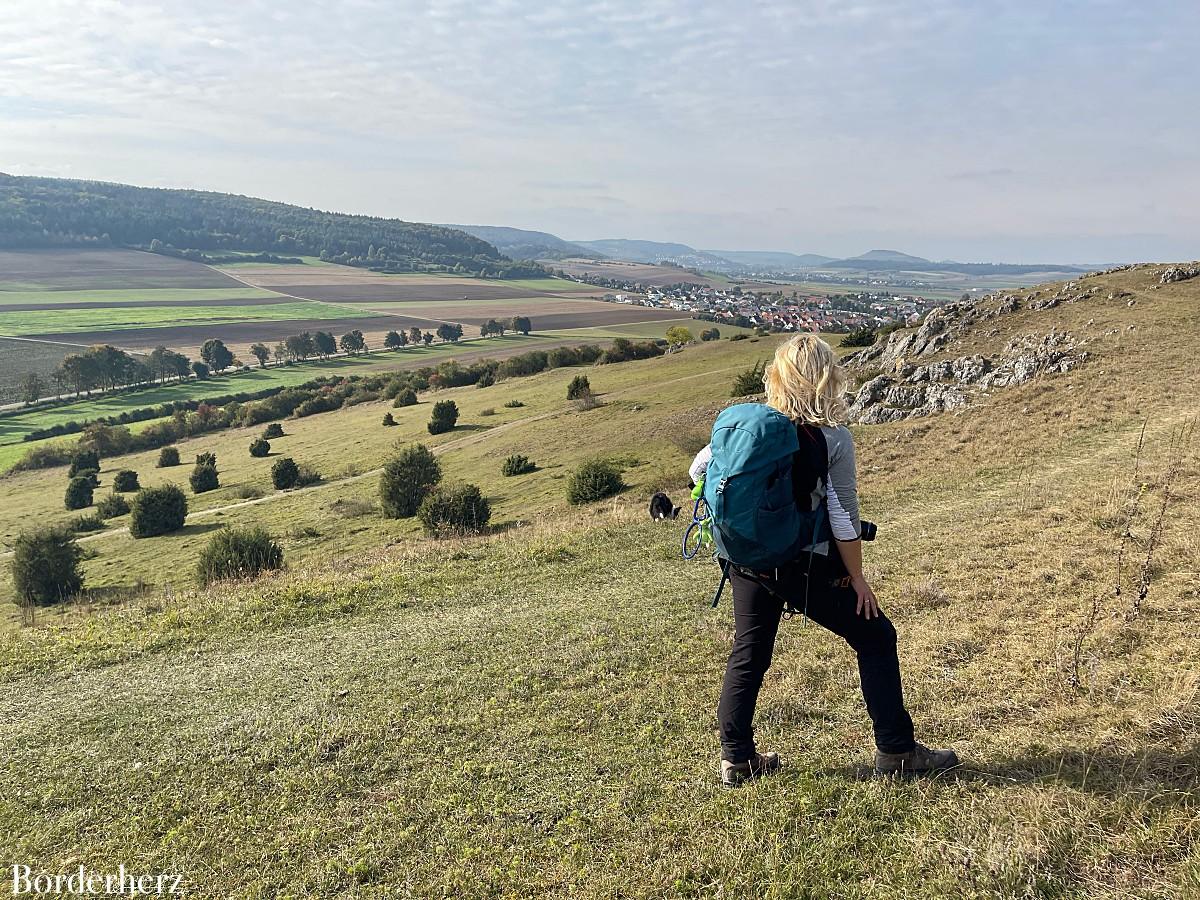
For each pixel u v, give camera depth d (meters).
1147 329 26.08
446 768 4.10
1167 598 4.89
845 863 2.69
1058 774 2.95
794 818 3.02
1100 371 22.61
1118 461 11.95
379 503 41.84
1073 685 3.81
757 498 2.70
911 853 2.67
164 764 4.51
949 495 12.63
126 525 50.59
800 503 2.79
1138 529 7.05
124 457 79.50
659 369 68.94
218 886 3.21
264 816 3.78
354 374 128.88
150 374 124.62
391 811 3.69
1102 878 2.36
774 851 2.81
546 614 7.31
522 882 2.96
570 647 6.09
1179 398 17.27
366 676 5.86
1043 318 32.62
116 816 3.93
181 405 106.31
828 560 2.92
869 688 3.11
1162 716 3.17
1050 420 18.72
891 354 37.59
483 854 3.20
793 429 2.74
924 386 27.66
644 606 7.25
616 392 60.16
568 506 29.53
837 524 2.81
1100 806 2.68
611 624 6.66
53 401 113.25
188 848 3.54
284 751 4.53
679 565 9.19
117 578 34.81
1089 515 8.09
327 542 34.47
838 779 3.27
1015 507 9.57
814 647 5.26
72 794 4.21
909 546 8.32
